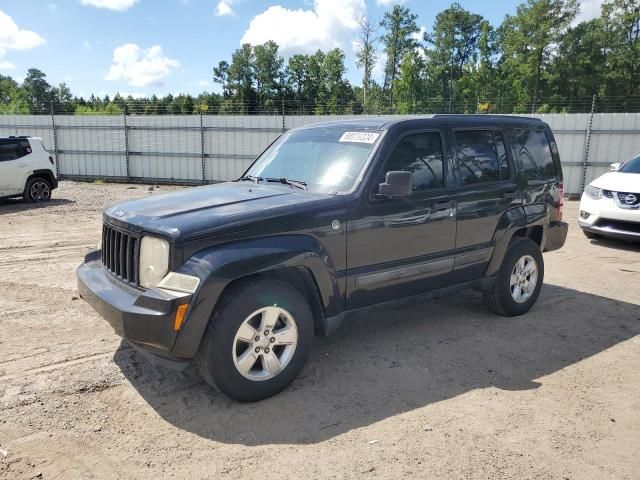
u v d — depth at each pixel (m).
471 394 3.90
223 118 21.83
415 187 4.56
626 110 32.03
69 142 24.19
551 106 58.69
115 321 3.47
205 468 2.98
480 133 5.20
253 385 3.64
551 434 3.38
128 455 3.10
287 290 3.74
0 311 5.57
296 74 77.62
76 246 9.11
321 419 3.52
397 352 4.66
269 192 4.26
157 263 3.46
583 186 18.00
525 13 61.66
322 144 4.78
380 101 65.44
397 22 71.31
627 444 3.28
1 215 12.56
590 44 61.03
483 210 5.07
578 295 6.54
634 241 9.90
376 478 2.90
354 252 4.14
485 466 3.02
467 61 81.38
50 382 3.97
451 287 5.00
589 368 4.41
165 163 23.05
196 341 3.36
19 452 3.10
